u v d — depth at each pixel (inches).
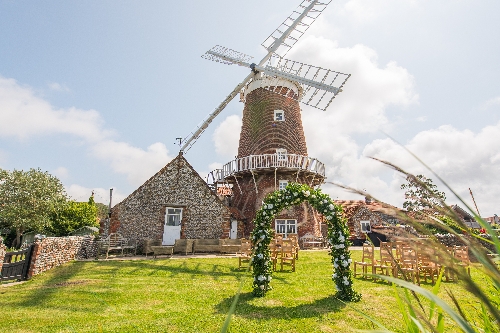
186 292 366.6
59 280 433.7
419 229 43.8
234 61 1023.6
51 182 1473.9
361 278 441.7
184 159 807.1
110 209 759.1
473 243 41.4
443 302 39.9
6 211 1315.2
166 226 749.3
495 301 62.4
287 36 987.3
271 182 847.1
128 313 286.5
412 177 45.1
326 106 883.4
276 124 894.4
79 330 239.9
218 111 1029.2
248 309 295.9
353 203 1141.7
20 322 260.1
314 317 270.2
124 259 618.5
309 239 824.3
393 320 261.0
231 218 833.5
